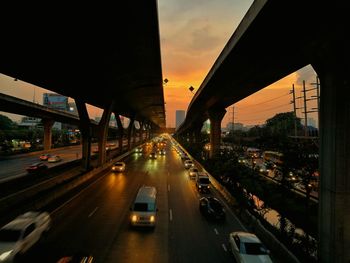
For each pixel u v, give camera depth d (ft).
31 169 139.23
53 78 103.76
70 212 72.84
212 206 70.59
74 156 227.81
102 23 68.33
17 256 43.57
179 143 486.38
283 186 84.07
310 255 50.83
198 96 165.68
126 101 205.46
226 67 92.94
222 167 110.11
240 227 65.16
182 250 51.08
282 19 51.24
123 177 133.28
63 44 74.74
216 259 47.75
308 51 52.54
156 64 117.60
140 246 52.13
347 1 38.99
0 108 175.22
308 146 87.25
